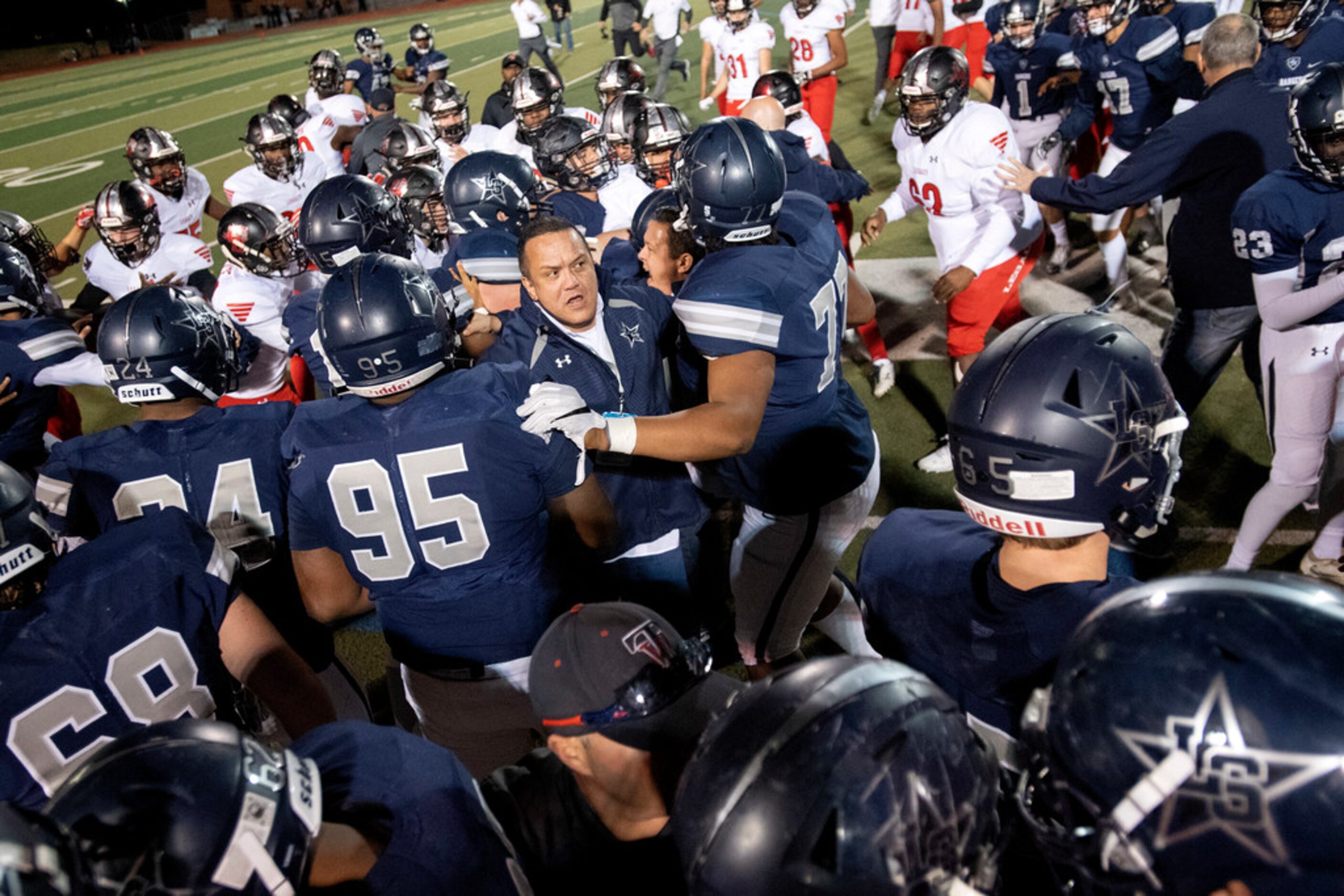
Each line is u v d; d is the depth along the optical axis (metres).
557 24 16.41
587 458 2.15
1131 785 0.94
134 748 1.12
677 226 2.75
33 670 1.62
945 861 0.96
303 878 1.17
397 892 1.23
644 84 6.62
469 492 2.01
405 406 2.04
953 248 4.10
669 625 1.46
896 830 0.93
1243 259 2.84
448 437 1.99
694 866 1.00
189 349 2.34
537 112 5.62
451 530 2.04
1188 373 3.54
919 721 0.99
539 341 2.60
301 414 2.09
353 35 27.16
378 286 1.98
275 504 2.35
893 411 4.53
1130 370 1.37
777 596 2.77
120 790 1.07
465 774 1.42
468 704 2.26
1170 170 3.31
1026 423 1.36
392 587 2.12
